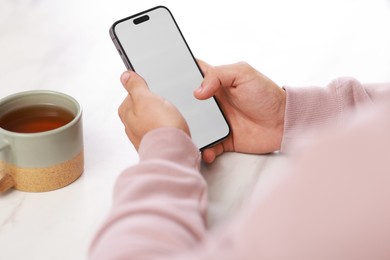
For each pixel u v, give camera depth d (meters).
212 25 1.43
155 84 0.98
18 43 1.28
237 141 1.00
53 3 1.45
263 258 0.43
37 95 0.94
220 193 0.91
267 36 1.39
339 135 0.43
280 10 1.50
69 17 1.40
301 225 0.42
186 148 0.80
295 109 0.99
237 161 0.99
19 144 0.86
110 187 0.93
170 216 0.63
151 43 0.99
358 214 0.41
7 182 0.89
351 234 0.41
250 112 0.99
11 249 0.81
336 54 1.31
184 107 0.99
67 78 1.18
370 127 0.43
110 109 1.10
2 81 1.14
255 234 0.44
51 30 1.34
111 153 1.00
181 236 0.61
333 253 0.41
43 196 0.91
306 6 1.52
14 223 0.86
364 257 0.41
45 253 0.81
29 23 1.36
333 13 1.49
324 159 0.43
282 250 0.42
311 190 0.42
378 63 1.28
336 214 0.41
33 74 1.18
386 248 0.41
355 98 1.00
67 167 0.91
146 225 0.61
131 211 0.64
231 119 1.00
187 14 1.47
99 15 1.43
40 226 0.85
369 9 1.51
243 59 1.29
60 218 0.87
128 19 0.99
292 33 1.40
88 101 1.12
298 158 0.44
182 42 1.01
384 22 1.45
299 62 1.28
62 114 0.94
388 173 0.41
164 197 0.68
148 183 0.69
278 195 0.43
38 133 0.86
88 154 0.99
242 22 1.44
